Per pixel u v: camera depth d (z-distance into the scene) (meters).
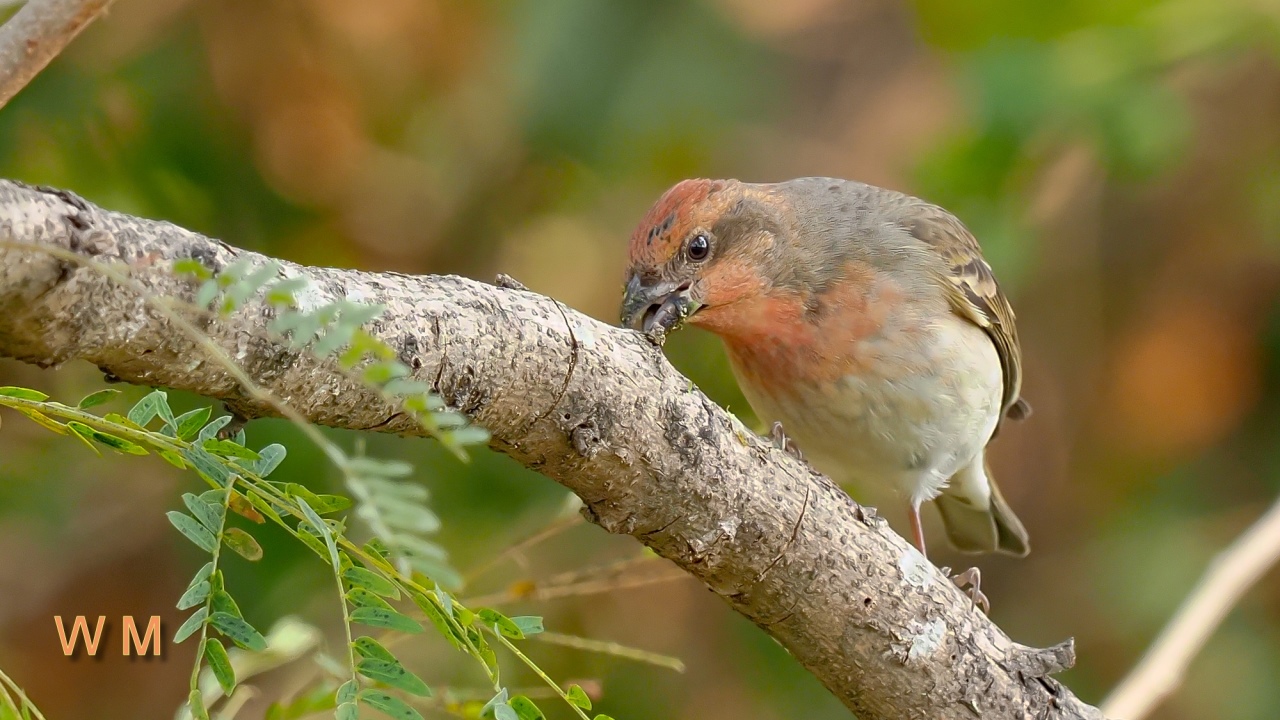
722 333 9.04
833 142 14.64
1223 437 13.90
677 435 5.75
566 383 5.37
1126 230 14.15
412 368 4.88
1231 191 13.75
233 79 10.89
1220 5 11.99
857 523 6.41
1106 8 11.98
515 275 12.42
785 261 8.88
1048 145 12.34
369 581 4.47
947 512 11.05
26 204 3.85
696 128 11.73
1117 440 14.18
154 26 10.56
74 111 10.05
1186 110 12.14
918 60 14.91
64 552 10.70
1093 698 12.89
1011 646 6.86
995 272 11.85
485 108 11.55
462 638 4.57
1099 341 14.32
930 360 9.01
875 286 8.98
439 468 10.64
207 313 4.18
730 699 12.05
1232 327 13.94
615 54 11.42
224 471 4.41
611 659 11.43
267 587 9.88
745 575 6.25
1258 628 12.80
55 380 9.98
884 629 6.48
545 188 12.07
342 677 5.48
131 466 10.90
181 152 10.63
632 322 8.74
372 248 11.87
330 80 11.13
